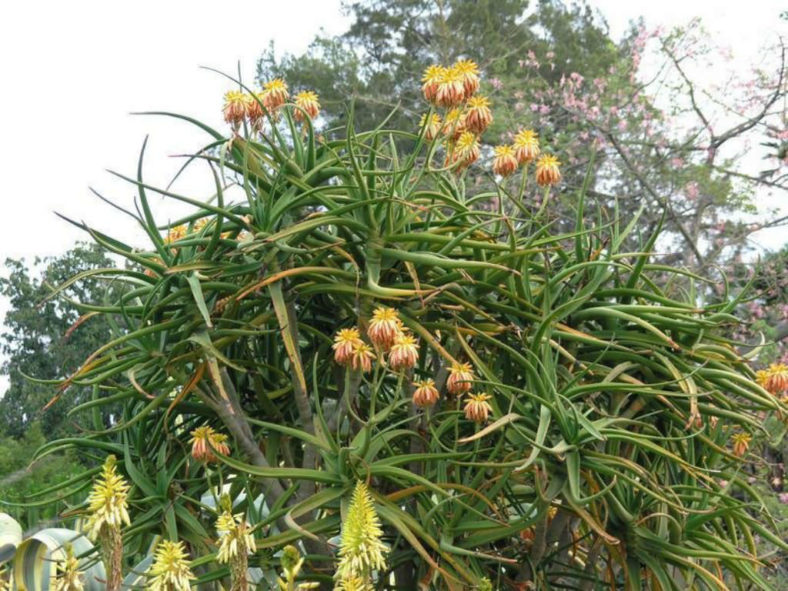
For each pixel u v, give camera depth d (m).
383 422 3.87
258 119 3.48
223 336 3.34
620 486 3.60
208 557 3.13
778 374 3.76
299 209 3.50
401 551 3.56
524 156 3.73
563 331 3.58
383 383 4.11
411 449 3.64
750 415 3.92
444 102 3.42
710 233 10.18
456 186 3.95
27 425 19.61
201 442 3.20
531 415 3.39
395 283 3.56
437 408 3.73
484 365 3.48
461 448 3.72
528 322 3.69
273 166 3.56
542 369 3.34
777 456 6.79
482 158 11.33
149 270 3.78
